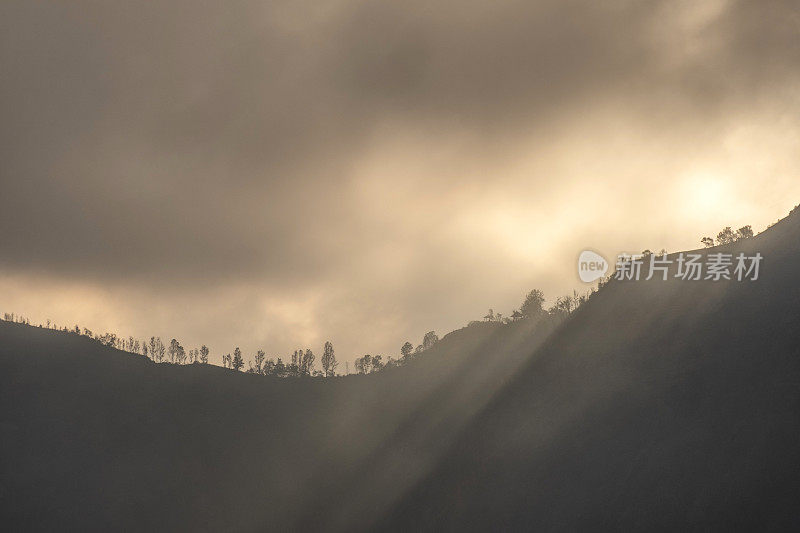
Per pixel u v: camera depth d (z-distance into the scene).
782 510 86.62
